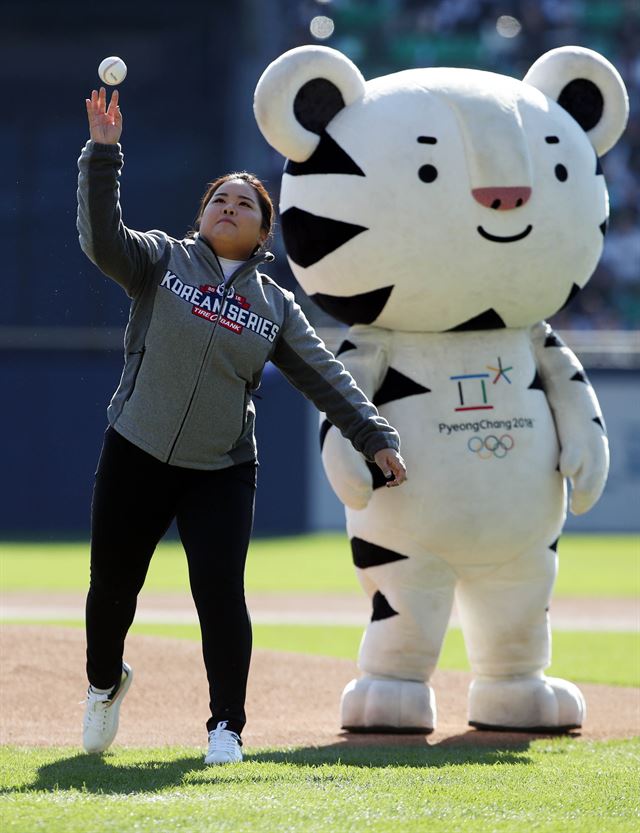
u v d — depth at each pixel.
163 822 11.90
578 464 19.69
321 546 61.91
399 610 19.34
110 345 65.38
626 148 86.56
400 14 93.31
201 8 93.62
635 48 91.19
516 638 19.75
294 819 12.20
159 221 92.12
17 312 86.44
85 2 94.44
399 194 18.97
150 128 93.44
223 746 15.11
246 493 15.58
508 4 92.69
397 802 13.16
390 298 19.28
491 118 19.23
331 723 20.64
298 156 19.77
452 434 19.17
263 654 25.88
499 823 12.52
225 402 15.20
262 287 15.58
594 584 47.84
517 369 19.77
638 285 82.81
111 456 15.32
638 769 15.76
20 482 65.50
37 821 11.88
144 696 21.75
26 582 47.31
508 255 19.17
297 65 19.44
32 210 90.44
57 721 20.03
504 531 19.16
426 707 19.36
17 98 95.19
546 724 19.58
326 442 19.00
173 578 49.00
